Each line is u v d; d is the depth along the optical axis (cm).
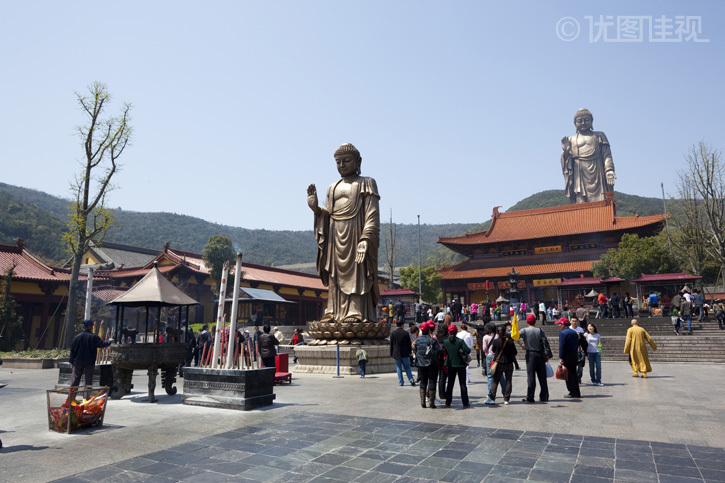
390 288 7450
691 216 5059
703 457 712
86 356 1247
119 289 5728
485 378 1827
